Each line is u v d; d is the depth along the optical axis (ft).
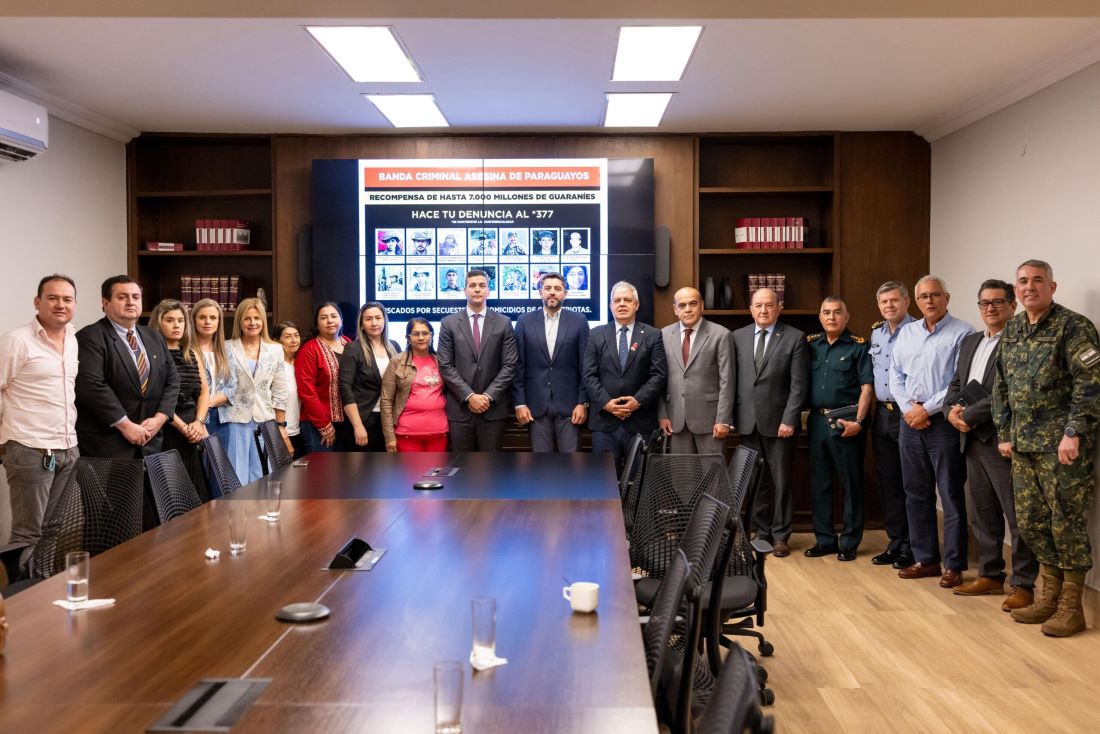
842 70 18.15
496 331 20.86
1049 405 14.99
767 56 17.20
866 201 23.47
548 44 16.49
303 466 16.33
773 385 20.59
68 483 11.35
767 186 24.29
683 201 23.62
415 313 23.31
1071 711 11.79
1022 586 16.24
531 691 5.92
